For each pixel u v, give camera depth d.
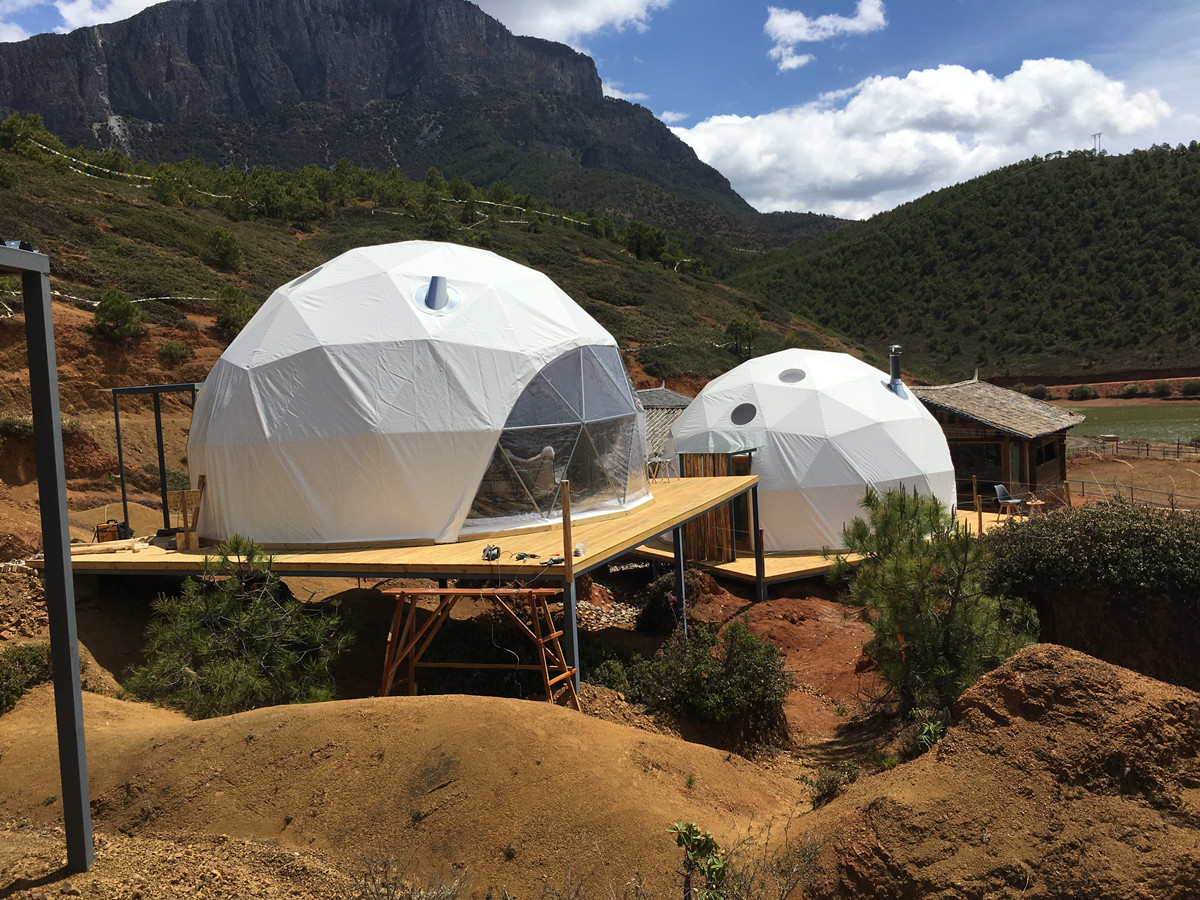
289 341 12.76
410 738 6.88
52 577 5.45
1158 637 12.22
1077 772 5.48
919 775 5.84
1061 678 6.01
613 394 14.64
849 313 99.56
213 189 61.41
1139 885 4.86
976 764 5.75
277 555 11.63
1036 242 98.12
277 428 12.29
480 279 13.88
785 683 10.95
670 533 19.75
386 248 14.77
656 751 7.56
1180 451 37.16
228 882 5.53
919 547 9.74
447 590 9.84
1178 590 12.08
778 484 18.66
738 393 20.25
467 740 6.80
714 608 15.76
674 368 46.66
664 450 21.61
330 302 13.20
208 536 13.26
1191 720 5.66
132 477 22.05
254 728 7.30
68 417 23.08
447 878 5.68
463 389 12.34
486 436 12.35
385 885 5.30
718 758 8.12
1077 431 54.09
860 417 19.08
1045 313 87.12
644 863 5.75
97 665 10.54
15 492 19.52
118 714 8.79
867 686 12.36
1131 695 5.84
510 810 6.19
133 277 32.22
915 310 95.94
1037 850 5.11
